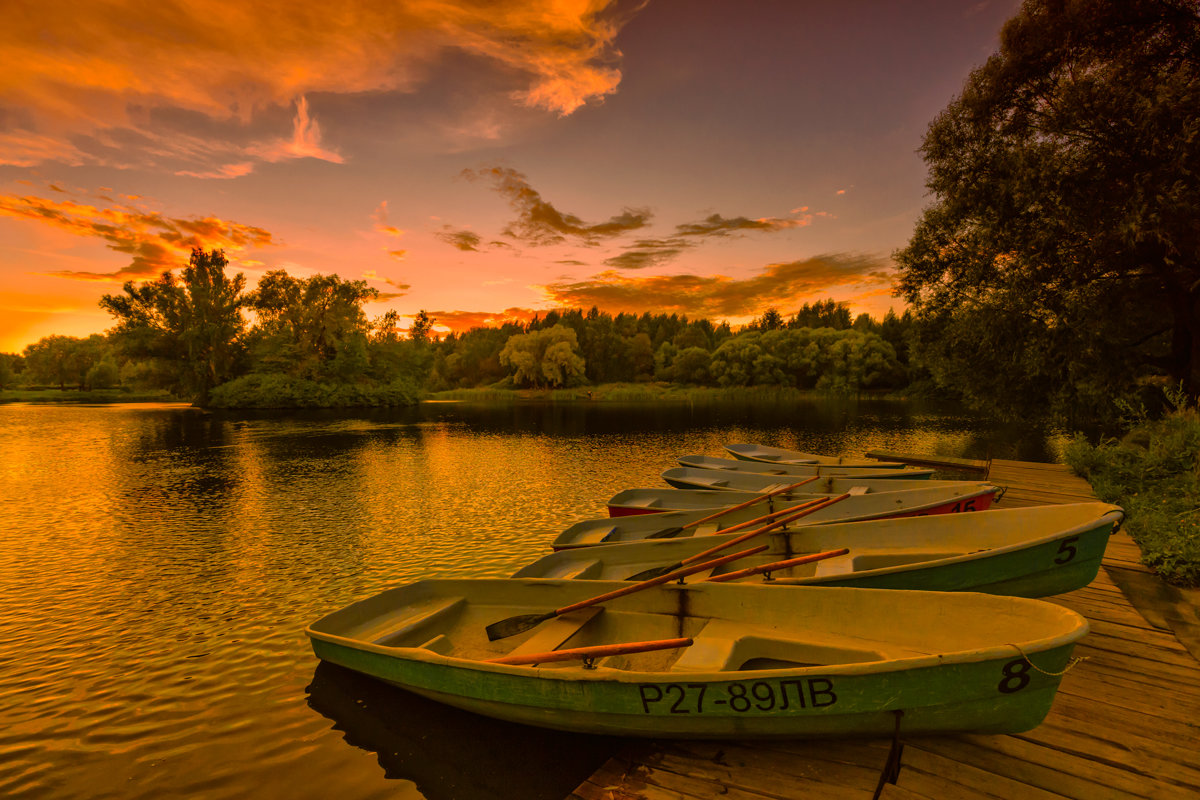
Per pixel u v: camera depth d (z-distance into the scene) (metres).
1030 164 14.37
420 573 9.07
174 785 4.27
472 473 18.38
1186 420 11.70
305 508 13.60
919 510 7.56
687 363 87.19
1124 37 13.93
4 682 5.79
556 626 5.22
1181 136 11.95
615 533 8.86
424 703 5.18
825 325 101.44
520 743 4.54
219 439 28.53
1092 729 3.82
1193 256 13.41
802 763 3.71
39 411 49.66
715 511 8.66
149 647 6.54
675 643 3.94
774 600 4.92
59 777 4.39
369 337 58.94
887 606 4.49
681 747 4.01
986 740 3.79
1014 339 16.66
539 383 85.81
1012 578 5.03
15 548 10.55
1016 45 14.98
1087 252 14.52
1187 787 3.28
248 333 54.66
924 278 18.23
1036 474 12.93
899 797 3.31
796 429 31.72
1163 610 5.62
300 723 4.97
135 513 13.21
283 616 7.44
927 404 54.09
